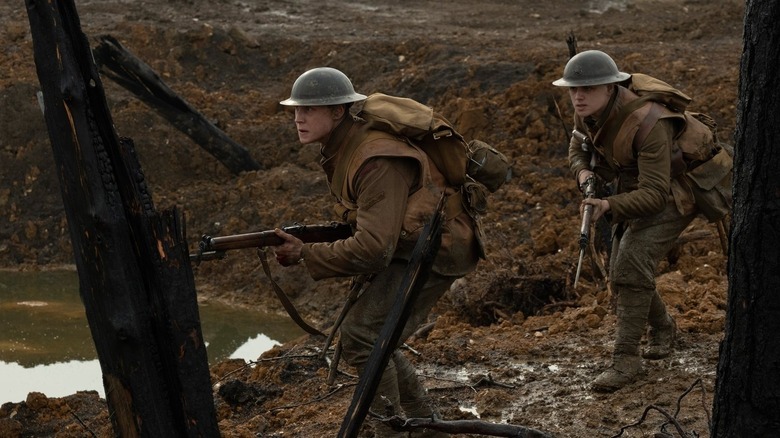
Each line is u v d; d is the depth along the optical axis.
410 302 3.09
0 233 12.27
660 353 5.54
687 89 12.10
